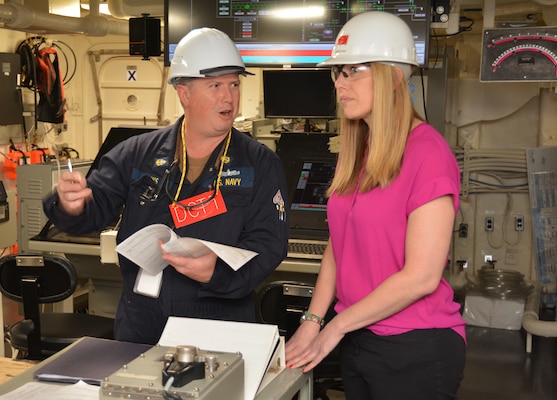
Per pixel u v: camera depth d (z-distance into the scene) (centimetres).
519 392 392
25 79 538
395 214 186
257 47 355
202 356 150
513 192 519
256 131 501
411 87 388
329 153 391
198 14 360
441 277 190
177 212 217
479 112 520
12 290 292
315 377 279
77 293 501
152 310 220
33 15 481
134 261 194
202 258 199
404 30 190
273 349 174
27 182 388
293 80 409
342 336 187
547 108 507
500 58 366
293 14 348
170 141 225
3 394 160
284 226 218
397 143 185
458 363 193
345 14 342
